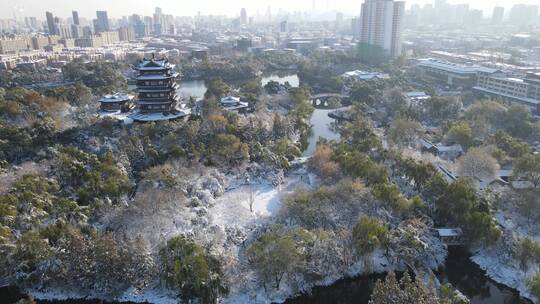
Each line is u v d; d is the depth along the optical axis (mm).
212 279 76562
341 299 84375
